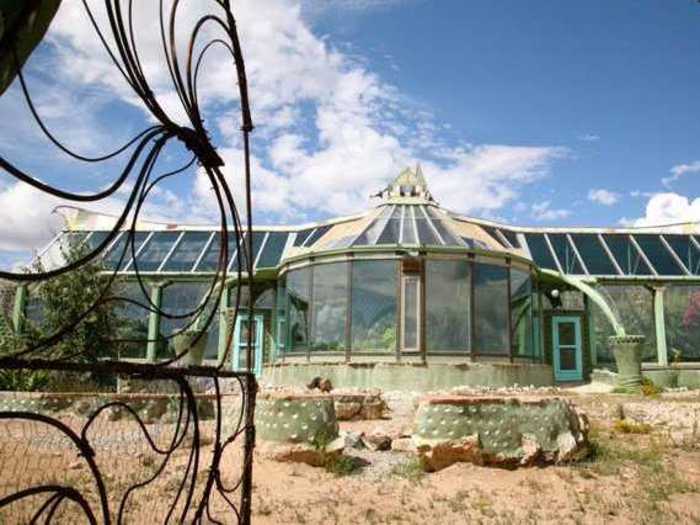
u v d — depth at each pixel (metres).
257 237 27.28
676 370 22.66
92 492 7.47
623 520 7.48
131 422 12.20
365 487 8.61
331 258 19.94
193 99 3.52
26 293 21.25
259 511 7.25
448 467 9.59
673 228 27.11
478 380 18.25
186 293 24.28
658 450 11.52
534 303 21.84
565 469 9.88
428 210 21.36
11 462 8.51
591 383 22.30
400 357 18.47
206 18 3.87
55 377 15.95
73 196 2.46
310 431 9.61
